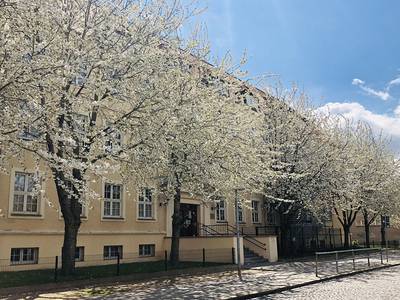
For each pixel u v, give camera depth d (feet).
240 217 105.50
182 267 66.39
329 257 95.09
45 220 64.34
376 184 118.73
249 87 68.23
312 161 90.48
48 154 36.27
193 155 54.08
